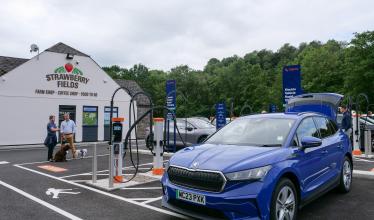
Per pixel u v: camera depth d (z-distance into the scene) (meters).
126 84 37.78
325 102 9.77
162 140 9.34
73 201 6.59
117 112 27.97
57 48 25.20
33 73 23.41
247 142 5.45
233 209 4.23
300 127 5.66
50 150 13.29
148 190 7.52
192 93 67.94
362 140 14.43
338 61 51.34
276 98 57.44
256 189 4.30
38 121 23.58
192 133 14.33
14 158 14.23
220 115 15.02
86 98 26.09
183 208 4.76
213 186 4.39
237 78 68.44
